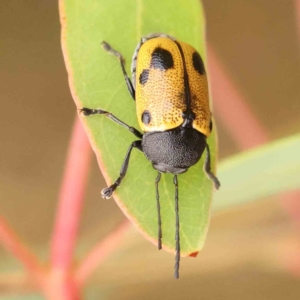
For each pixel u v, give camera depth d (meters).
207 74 0.07
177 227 0.07
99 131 0.07
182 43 0.07
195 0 0.07
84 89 0.07
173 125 0.07
